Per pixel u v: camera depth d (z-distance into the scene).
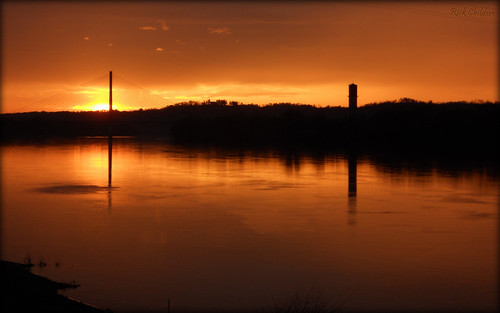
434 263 20.73
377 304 16.20
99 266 20.05
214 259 21.33
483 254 22.03
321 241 24.44
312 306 14.71
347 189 42.22
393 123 96.94
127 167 62.28
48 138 148.50
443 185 44.03
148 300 16.22
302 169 57.94
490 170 55.28
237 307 15.66
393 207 33.78
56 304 13.73
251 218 30.33
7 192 41.97
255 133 127.25
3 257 21.17
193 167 61.66
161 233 26.39
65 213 32.41
